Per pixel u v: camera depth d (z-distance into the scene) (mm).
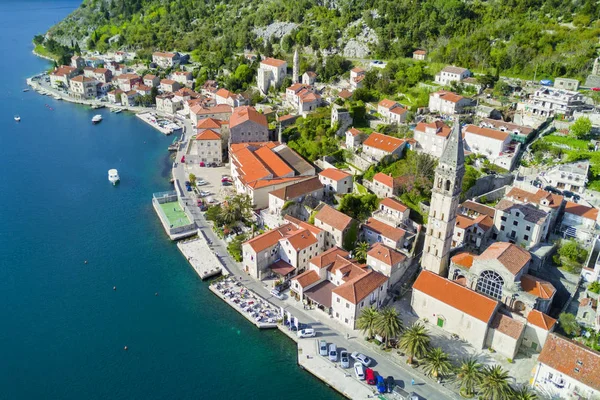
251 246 142000
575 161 164500
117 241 167500
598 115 186875
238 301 135875
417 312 128500
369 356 117000
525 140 179000
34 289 144250
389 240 147000
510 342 113188
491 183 165500
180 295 141500
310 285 135500
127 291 143250
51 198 197375
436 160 170625
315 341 121750
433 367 108250
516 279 120250
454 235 146000
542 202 144000
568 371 101750
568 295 126250
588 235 137250
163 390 111812
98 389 112250
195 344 124250
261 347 122812
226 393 110750
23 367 117750
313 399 108375
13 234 171250
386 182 165750
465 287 121500
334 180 174375
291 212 166375
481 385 101938
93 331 128750
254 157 192625
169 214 182250
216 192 196250
